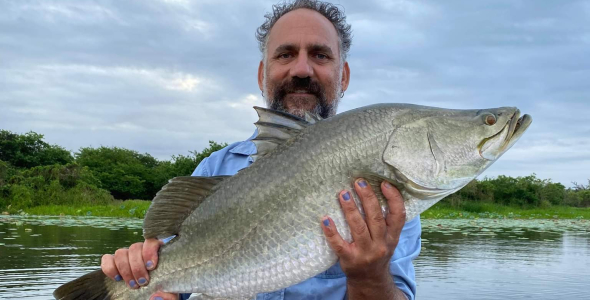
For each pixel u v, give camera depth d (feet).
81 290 2.33
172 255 2.27
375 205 1.94
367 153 2.03
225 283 2.16
